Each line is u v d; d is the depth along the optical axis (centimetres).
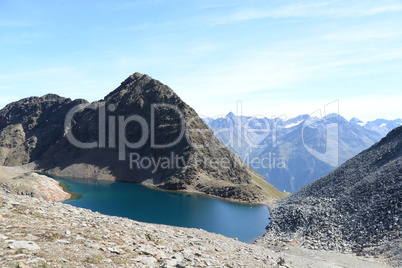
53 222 1623
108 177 16325
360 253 3856
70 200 9969
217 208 9725
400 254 3375
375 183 5975
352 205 5659
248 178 16325
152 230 2306
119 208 8931
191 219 7812
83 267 1059
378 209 4856
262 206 10656
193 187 13925
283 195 16675
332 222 5394
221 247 2505
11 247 1081
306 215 6234
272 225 6869
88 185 13788
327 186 8006
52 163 19175
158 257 1436
